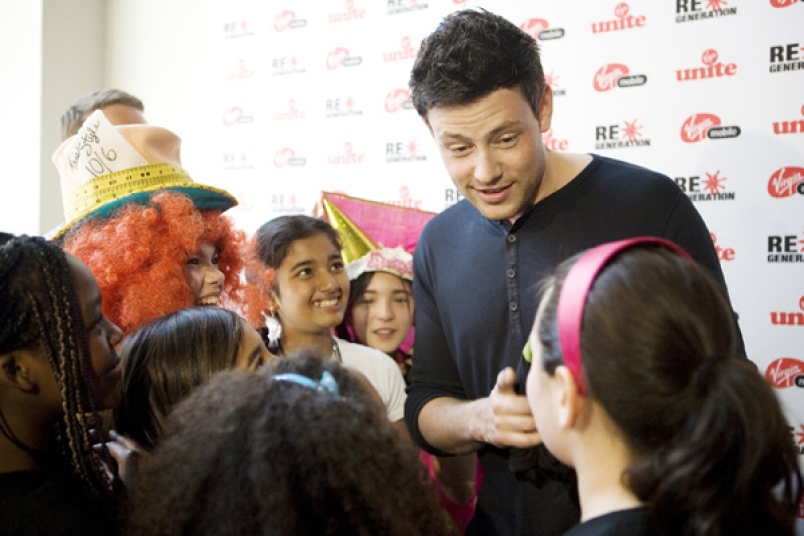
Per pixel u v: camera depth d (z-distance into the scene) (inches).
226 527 23.7
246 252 65.3
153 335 39.8
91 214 54.1
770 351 66.7
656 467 23.5
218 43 99.2
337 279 66.7
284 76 94.6
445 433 43.8
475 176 41.2
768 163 66.4
